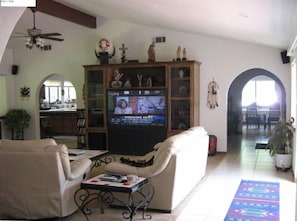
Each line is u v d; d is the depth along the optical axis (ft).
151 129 24.97
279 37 17.83
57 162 11.71
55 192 11.97
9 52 30.35
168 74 24.43
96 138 26.50
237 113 37.01
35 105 30.50
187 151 13.82
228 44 24.86
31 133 30.83
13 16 4.03
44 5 21.40
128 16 22.57
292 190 15.53
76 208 12.98
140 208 13.24
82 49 28.50
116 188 10.91
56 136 36.68
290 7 10.50
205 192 15.43
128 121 25.44
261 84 47.19
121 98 25.52
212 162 21.93
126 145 25.55
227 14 13.70
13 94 30.86
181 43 25.84
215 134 25.49
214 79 25.35
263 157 23.35
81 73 28.68
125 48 26.61
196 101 24.70
